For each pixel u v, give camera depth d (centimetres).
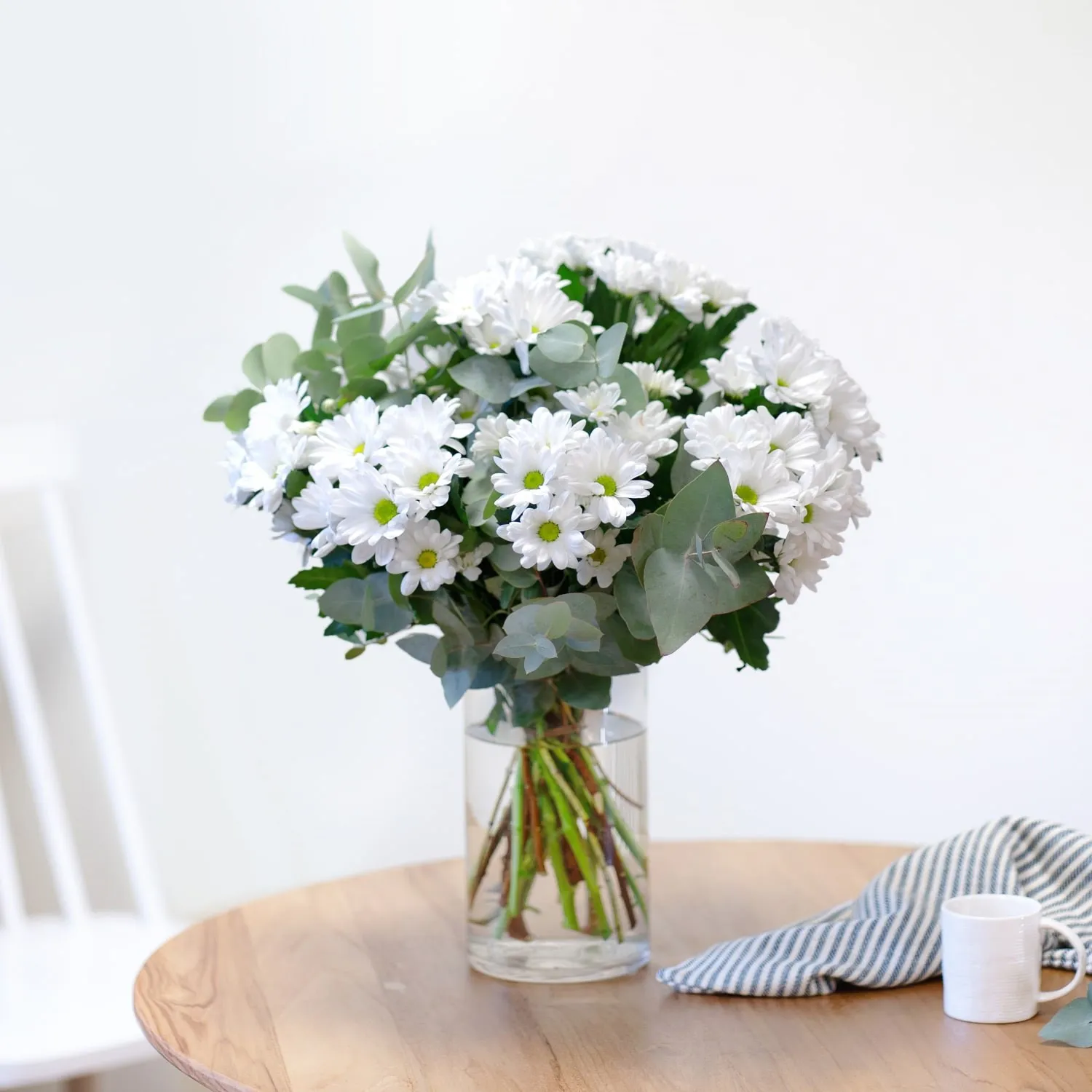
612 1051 190
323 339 205
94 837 286
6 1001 237
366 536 190
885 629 272
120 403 279
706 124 270
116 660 281
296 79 274
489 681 197
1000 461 269
